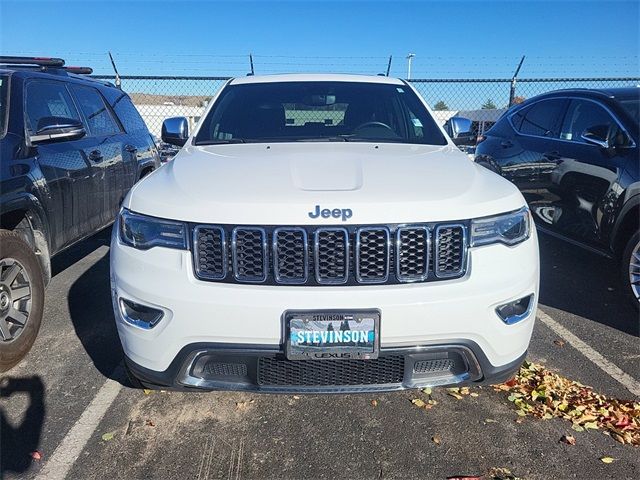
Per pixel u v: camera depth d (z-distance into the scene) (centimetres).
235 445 252
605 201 413
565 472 233
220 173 262
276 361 231
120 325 245
